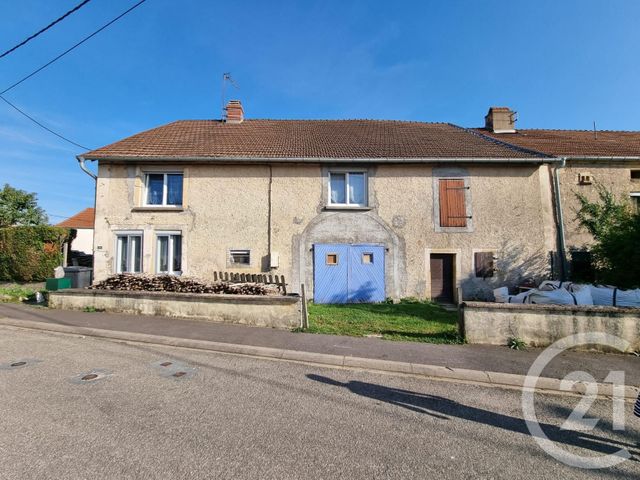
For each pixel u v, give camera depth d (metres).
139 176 11.64
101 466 2.69
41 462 2.72
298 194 11.59
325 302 11.23
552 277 11.23
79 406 3.72
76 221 28.72
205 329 7.05
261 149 12.05
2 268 12.56
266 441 3.13
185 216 11.52
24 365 4.98
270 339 6.42
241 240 11.46
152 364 5.14
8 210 20.42
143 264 11.34
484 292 11.19
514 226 11.41
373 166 11.69
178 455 2.87
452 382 4.80
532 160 11.11
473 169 11.62
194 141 12.74
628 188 11.89
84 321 7.59
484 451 3.09
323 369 5.16
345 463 2.84
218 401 3.95
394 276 11.35
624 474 2.80
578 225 11.59
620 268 8.59
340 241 11.44
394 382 4.73
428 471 2.77
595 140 14.42
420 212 11.51
